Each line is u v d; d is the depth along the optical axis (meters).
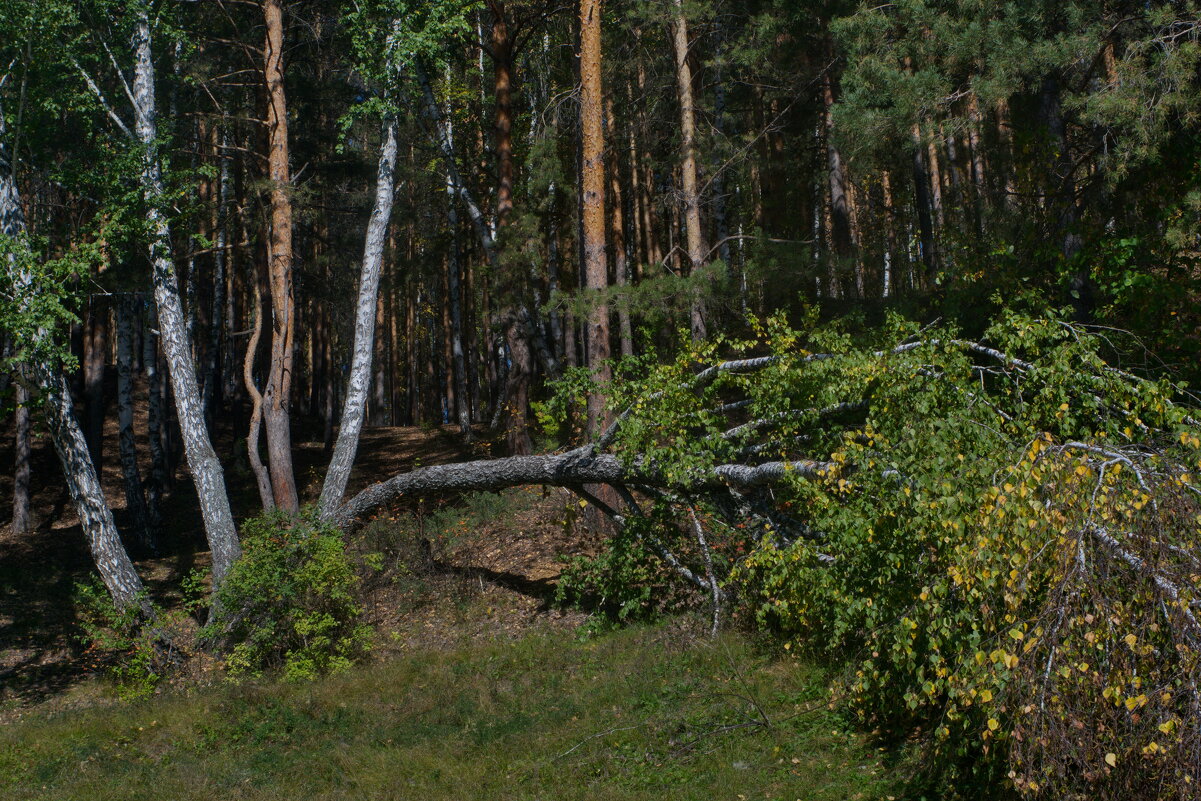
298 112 26.03
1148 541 4.82
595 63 15.07
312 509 14.49
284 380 17.45
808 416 9.87
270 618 13.08
